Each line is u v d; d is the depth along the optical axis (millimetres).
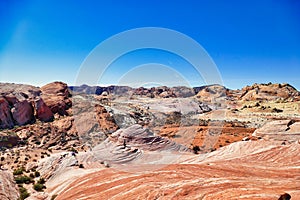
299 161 16906
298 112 56375
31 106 44031
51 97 51531
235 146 21172
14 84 57750
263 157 18375
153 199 11117
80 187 14352
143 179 13078
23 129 36500
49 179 19156
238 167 15672
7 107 40375
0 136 31938
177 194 11102
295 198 10203
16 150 29203
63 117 45031
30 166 22141
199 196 10711
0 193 16000
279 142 21953
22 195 16594
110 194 12367
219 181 12258
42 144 32188
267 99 80500
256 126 39562
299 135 24281
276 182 12328
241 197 10148
